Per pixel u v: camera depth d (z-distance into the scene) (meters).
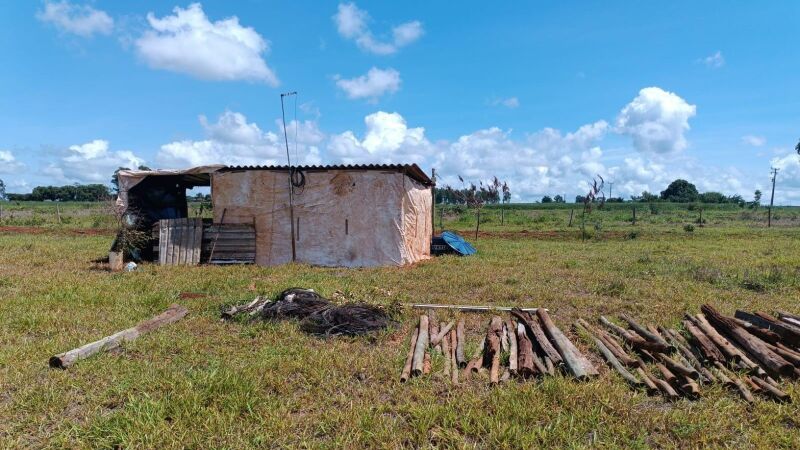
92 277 10.55
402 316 7.43
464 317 7.57
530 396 4.56
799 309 7.96
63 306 7.74
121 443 3.75
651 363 5.58
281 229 13.43
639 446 3.77
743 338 5.69
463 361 5.56
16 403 4.40
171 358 5.70
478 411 4.28
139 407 4.23
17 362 5.34
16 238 19.55
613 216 45.94
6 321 6.87
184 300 8.41
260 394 4.62
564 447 3.80
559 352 5.61
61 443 3.78
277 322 7.01
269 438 3.88
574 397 4.52
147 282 9.88
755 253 16.02
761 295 9.20
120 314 7.38
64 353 5.35
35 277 10.25
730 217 44.75
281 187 13.42
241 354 5.81
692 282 10.36
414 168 13.46
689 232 25.33
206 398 4.43
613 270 12.15
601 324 7.19
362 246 13.09
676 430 4.04
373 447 3.77
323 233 13.26
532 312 7.75
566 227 30.14
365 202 13.06
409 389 4.84
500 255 15.41
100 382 4.89
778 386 4.82
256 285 9.72
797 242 20.11
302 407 4.47
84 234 22.39
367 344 6.31
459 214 43.28
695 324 6.57
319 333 6.63
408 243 13.52
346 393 4.79
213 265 13.12
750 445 3.88
